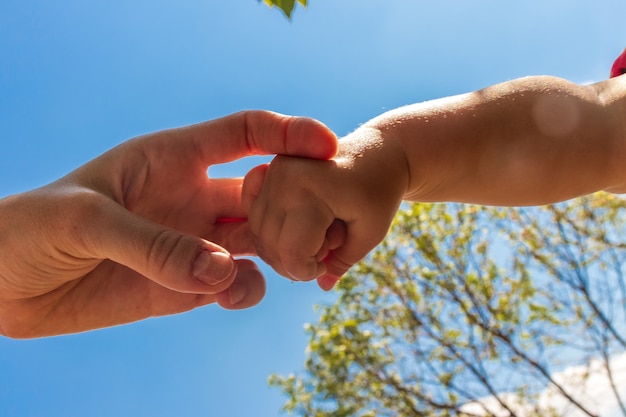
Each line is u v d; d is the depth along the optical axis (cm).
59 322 35
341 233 32
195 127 36
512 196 35
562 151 34
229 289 35
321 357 120
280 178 32
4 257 32
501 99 35
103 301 36
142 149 35
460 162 34
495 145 34
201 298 37
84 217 30
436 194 35
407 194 35
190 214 37
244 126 34
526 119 35
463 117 35
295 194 32
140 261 30
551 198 35
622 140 35
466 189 35
